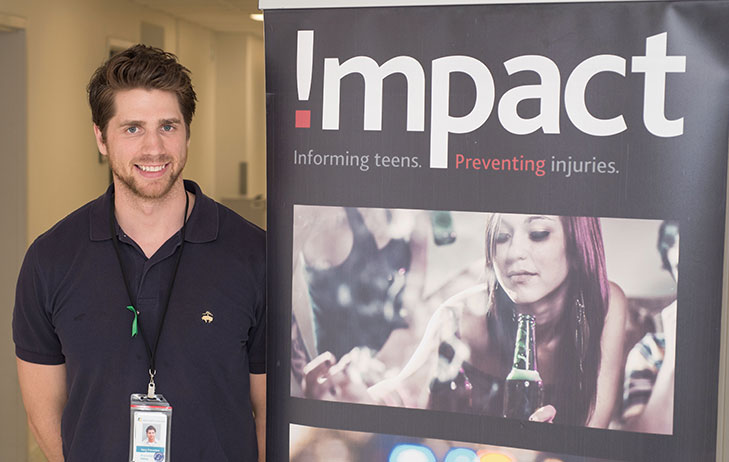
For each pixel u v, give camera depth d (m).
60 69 5.04
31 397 1.79
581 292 1.46
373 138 1.55
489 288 1.50
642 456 1.45
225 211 1.79
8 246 4.50
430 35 1.50
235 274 1.72
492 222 1.49
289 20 1.57
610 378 1.45
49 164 4.84
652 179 1.41
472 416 1.53
